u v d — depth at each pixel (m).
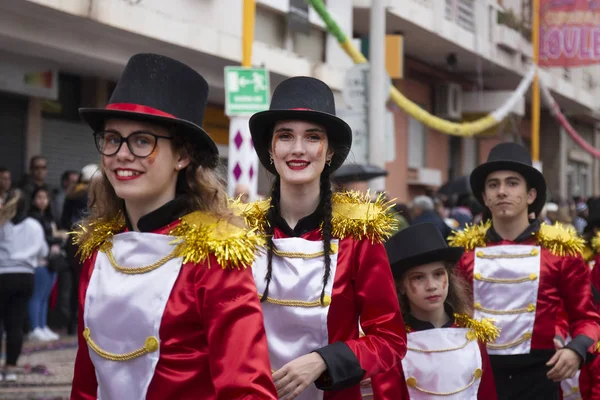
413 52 24.28
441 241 5.39
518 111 28.03
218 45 15.16
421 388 5.38
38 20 12.53
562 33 24.98
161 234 3.18
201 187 3.22
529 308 6.23
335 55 19.61
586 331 6.06
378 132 13.09
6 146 14.37
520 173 6.32
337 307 3.79
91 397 3.30
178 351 3.08
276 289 3.83
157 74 3.10
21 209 9.61
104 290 3.17
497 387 6.26
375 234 3.84
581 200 26.77
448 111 25.89
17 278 9.45
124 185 3.12
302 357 3.58
